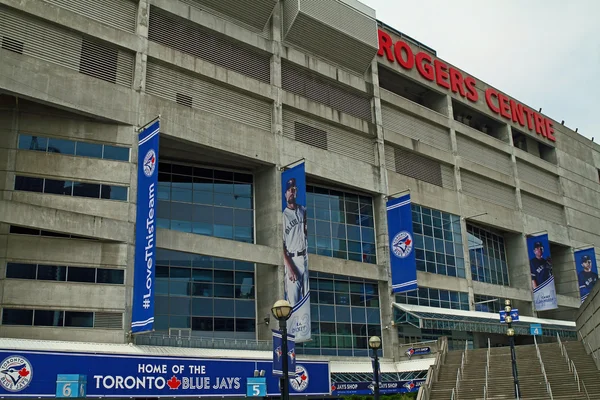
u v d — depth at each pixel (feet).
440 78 188.03
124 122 112.37
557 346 126.93
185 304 121.19
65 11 110.11
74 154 108.47
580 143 253.44
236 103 133.59
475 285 180.65
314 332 136.77
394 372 139.03
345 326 142.31
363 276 147.02
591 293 112.88
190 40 129.18
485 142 199.93
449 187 182.70
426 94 191.52
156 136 106.73
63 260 102.27
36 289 99.14
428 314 149.28
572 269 225.56
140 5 120.67
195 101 126.62
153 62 121.80
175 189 127.95
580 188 243.40
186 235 117.08
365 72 164.86
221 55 133.80
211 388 102.78
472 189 192.13
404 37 188.96
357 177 152.66
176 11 126.52
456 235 179.11
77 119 109.91
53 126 108.06
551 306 190.80
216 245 120.67
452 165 184.44
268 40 142.20
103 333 101.60
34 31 107.14
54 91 104.94
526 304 199.93
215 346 116.67
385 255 153.17
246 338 126.72
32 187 104.32
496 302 190.19
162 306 118.42
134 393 93.30
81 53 111.75
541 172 227.40
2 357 81.87
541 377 110.52
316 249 144.36
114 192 109.50
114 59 115.85
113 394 90.99
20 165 104.37
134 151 112.37
